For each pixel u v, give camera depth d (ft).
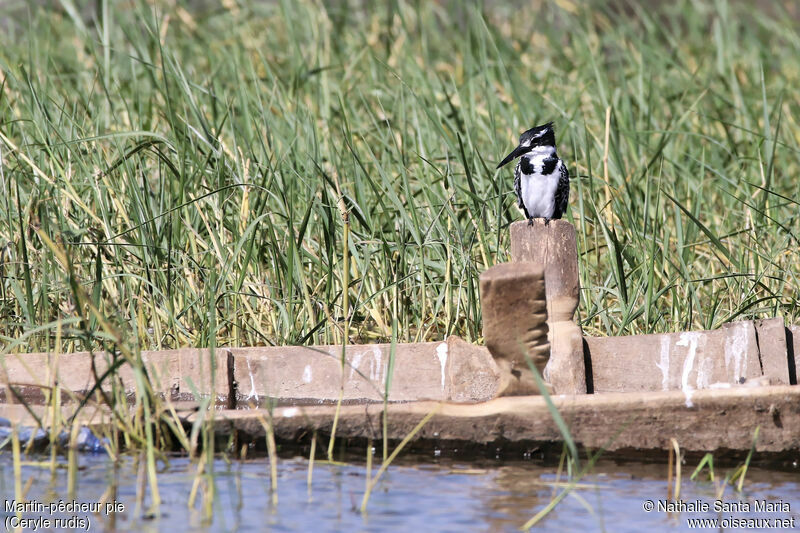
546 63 62.64
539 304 28.94
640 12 63.93
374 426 29.40
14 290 35.09
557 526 24.12
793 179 50.90
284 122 46.62
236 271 38.11
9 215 36.86
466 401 33.04
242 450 29.40
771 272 40.04
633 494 26.53
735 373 32.24
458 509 25.21
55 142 39.88
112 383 28.66
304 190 41.32
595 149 47.06
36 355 33.40
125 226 39.86
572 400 28.84
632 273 38.24
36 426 29.17
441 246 39.68
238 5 64.59
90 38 49.88
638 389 33.01
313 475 27.91
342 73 57.47
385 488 26.76
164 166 40.96
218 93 48.60
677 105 53.52
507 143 48.37
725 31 64.85
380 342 38.52
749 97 56.18
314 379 33.76
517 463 29.22
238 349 33.81
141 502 25.41
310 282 40.01
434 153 46.26
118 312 34.14
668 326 39.09
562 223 32.40
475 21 59.00
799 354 32.73
